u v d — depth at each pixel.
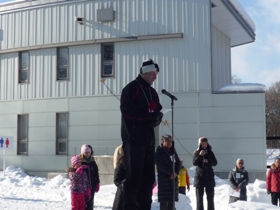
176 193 9.62
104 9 23.56
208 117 22.03
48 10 24.88
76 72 24.16
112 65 23.58
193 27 22.52
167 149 9.49
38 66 25.05
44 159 24.44
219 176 21.66
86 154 10.06
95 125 23.56
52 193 17.44
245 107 21.73
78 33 24.19
